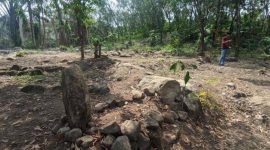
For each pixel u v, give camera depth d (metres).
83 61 10.10
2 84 6.86
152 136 4.46
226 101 7.05
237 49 16.36
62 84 4.52
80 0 9.64
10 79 7.38
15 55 13.27
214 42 20.53
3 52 17.45
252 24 22.28
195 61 12.86
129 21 38.38
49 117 5.00
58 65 9.70
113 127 4.21
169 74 8.68
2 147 4.20
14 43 30.89
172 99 5.69
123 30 37.12
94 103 5.50
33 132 4.55
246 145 5.38
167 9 25.89
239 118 6.36
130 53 15.31
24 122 4.85
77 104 4.38
